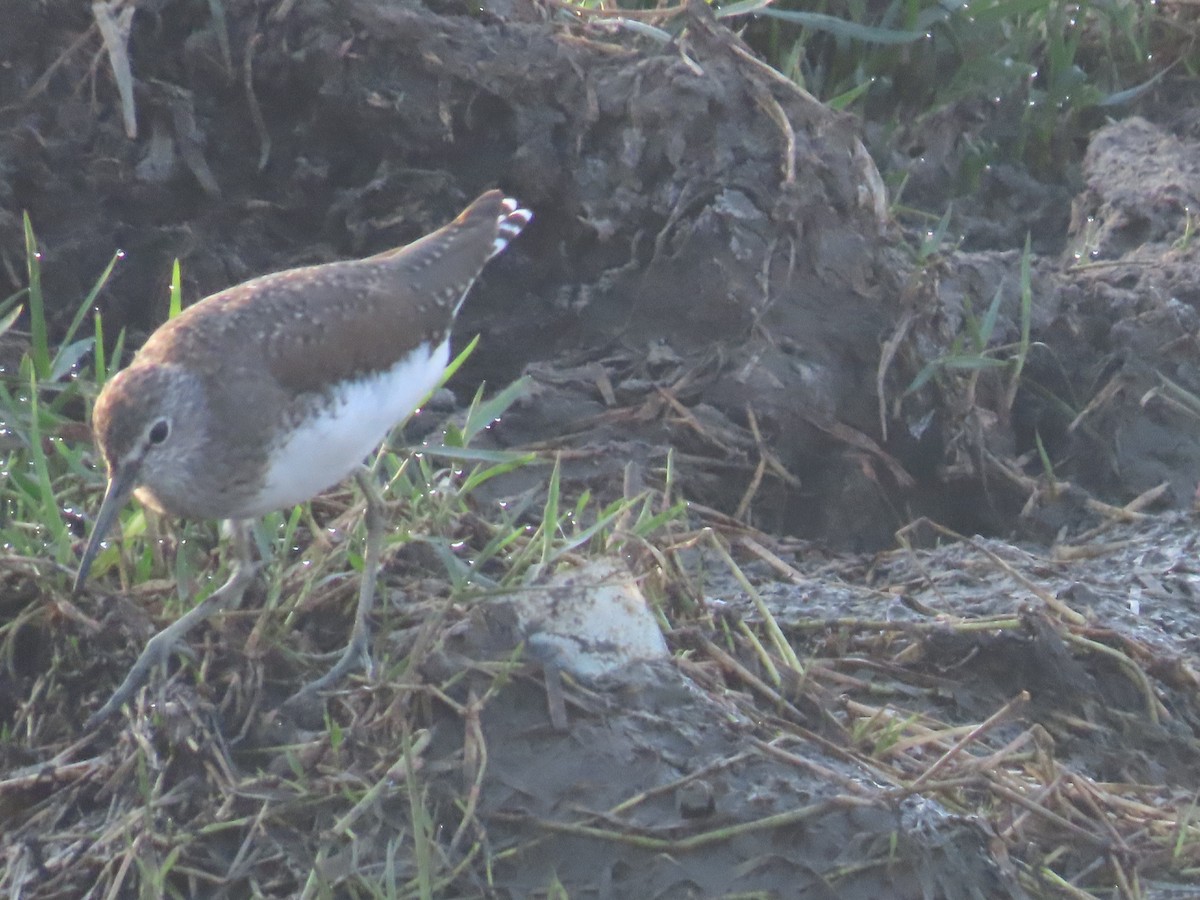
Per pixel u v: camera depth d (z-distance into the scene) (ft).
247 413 27.09
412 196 39.83
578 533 31.81
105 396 26.84
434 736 26.66
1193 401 40.32
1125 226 45.65
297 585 30.04
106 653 28.99
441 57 39.32
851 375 38.50
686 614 31.01
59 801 26.91
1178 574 35.42
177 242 38.86
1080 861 27.84
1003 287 41.57
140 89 38.86
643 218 39.37
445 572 30.83
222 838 25.93
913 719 29.14
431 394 37.19
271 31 39.24
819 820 26.17
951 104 48.93
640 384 37.60
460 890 25.38
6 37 38.58
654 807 26.12
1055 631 31.89
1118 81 52.85
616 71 39.91
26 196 38.50
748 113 39.99
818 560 35.88
